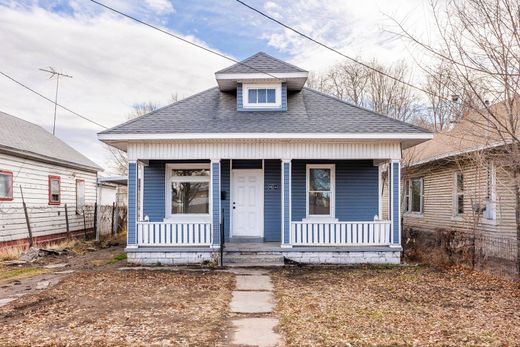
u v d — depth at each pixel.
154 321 6.30
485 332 5.81
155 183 13.37
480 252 10.55
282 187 11.74
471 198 11.90
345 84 30.56
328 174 13.46
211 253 11.54
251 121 11.88
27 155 15.02
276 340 5.51
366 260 11.62
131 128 11.41
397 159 11.67
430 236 14.77
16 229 14.41
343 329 5.95
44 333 5.74
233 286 8.89
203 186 13.47
